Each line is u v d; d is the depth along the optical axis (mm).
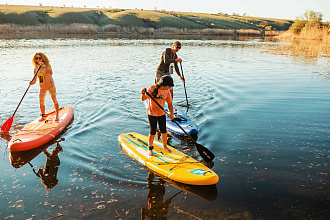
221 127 5656
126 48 22812
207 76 11180
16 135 4965
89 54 18062
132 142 4820
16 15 48375
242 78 10758
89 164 4176
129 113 6555
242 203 3266
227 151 4605
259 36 58781
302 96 7949
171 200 3340
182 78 6902
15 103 7188
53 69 12141
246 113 6500
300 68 13156
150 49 22281
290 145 4781
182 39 38594
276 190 3512
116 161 4285
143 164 4207
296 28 48094
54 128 5285
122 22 59719
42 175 3875
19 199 3326
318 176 3814
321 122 5836
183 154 4445
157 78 6465
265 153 4508
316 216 3029
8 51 18141
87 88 8859
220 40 38812
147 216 3033
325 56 18266
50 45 23500
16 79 9984
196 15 94938
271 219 2986
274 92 8461
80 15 57750
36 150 4656
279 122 5879
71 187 3578
